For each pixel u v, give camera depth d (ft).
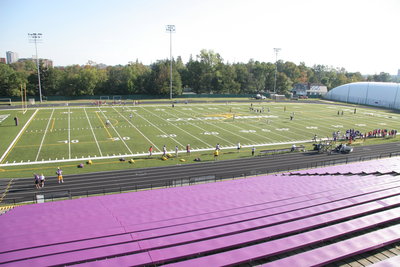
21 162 118.01
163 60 430.61
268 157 129.18
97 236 43.68
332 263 35.70
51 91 370.73
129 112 243.81
